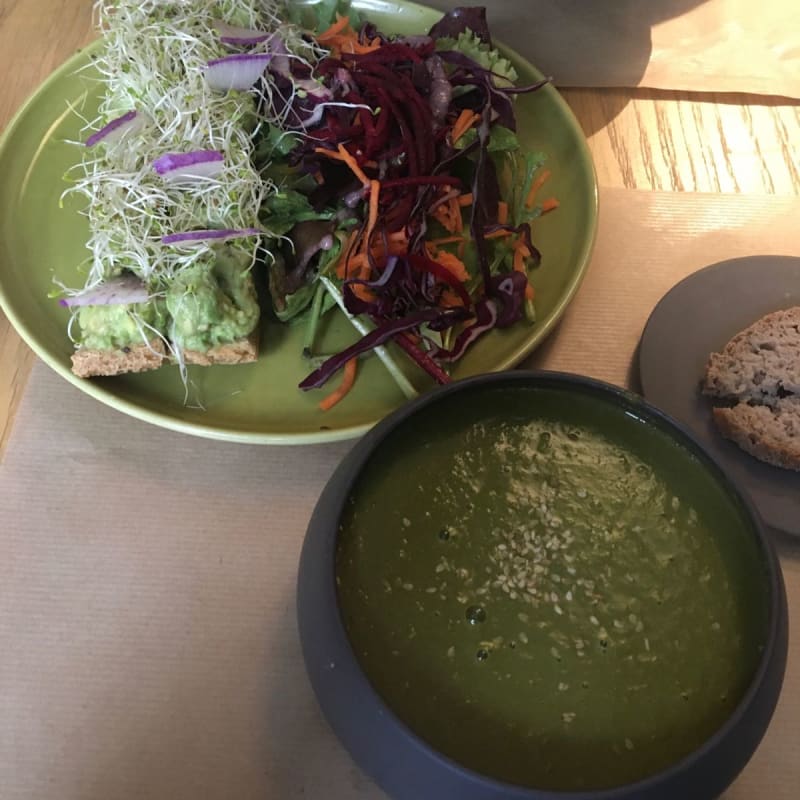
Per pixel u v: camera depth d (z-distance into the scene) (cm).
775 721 35
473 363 44
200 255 43
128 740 35
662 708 29
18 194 49
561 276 46
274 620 38
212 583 39
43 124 51
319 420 42
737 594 31
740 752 28
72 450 42
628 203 50
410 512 33
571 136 50
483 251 46
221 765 35
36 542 40
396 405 43
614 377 44
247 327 43
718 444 41
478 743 29
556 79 55
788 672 37
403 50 49
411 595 31
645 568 32
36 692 36
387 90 48
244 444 42
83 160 48
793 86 55
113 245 44
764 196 51
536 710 29
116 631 38
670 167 52
